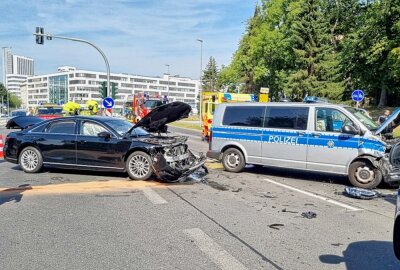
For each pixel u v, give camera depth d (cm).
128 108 4147
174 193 765
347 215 627
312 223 577
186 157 925
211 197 737
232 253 449
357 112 916
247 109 1031
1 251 447
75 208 638
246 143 1018
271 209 656
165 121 996
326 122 902
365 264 424
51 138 952
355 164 854
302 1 3491
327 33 3597
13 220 568
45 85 14625
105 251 449
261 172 1054
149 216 596
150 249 457
